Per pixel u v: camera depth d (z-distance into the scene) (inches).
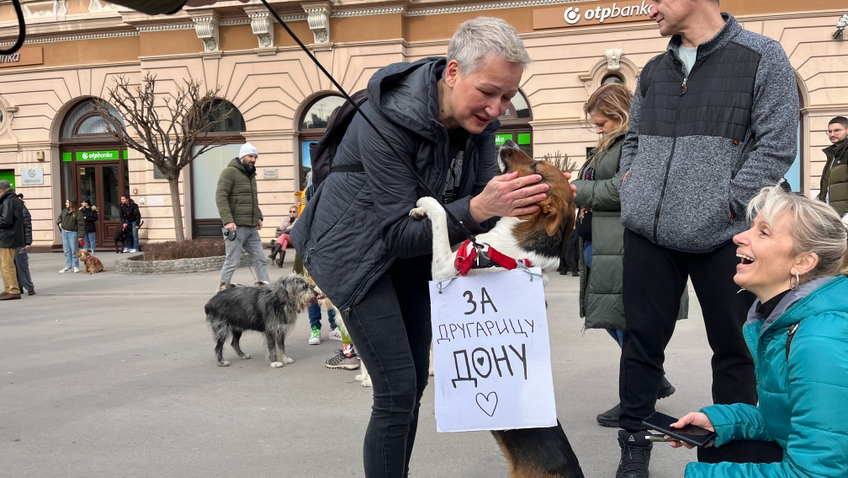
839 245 73.1
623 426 119.7
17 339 266.1
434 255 83.6
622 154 127.6
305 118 746.2
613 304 144.0
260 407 169.9
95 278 496.4
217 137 757.3
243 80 739.4
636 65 661.3
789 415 76.3
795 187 649.0
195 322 301.3
